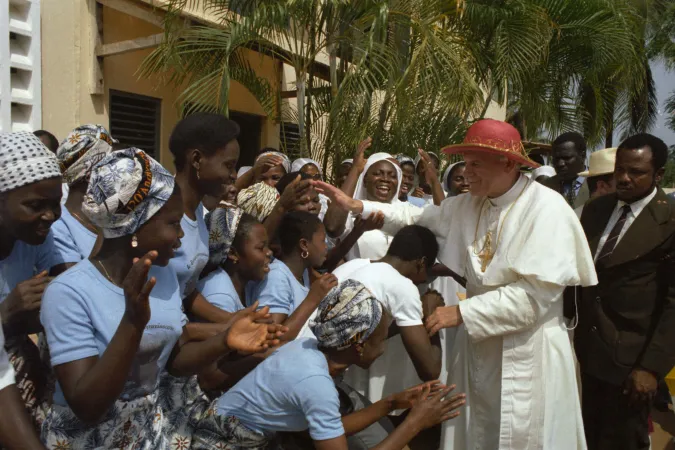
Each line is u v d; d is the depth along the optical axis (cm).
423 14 664
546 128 959
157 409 197
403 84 617
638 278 296
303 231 306
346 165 615
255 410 213
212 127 233
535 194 273
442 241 320
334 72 679
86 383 156
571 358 280
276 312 278
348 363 222
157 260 177
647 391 282
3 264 213
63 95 596
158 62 603
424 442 403
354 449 245
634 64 1043
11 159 191
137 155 171
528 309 263
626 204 306
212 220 276
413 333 289
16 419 153
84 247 234
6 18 509
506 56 756
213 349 201
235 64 666
